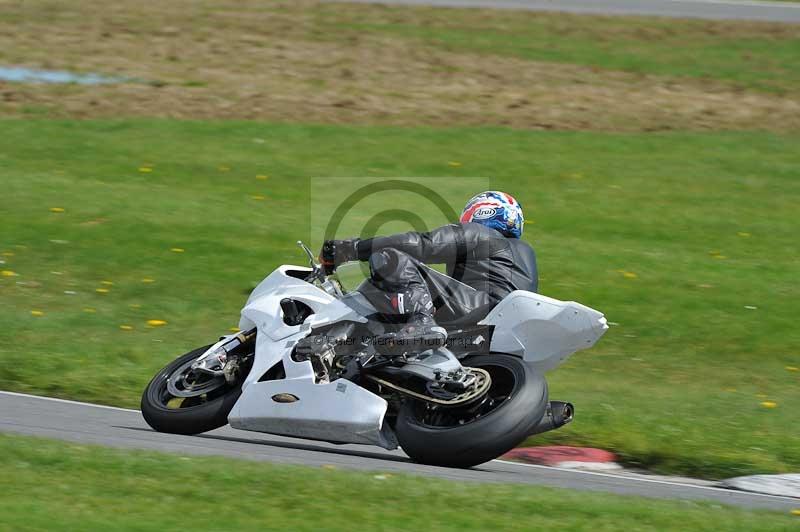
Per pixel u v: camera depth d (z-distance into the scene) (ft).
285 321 82.07
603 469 89.81
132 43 291.99
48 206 168.66
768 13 376.07
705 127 249.34
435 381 75.61
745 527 61.72
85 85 251.19
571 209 184.96
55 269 143.54
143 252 151.43
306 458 77.25
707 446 94.38
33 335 118.42
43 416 88.89
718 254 167.94
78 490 59.82
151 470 64.28
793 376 122.11
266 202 177.88
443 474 72.43
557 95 268.82
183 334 124.67
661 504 66.39
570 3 378.12
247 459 70.08
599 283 150.00
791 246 174.40
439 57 296.51
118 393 102.94
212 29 311.68
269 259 151.94
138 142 208.03
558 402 78.28
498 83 275.80
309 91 257.96
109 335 121.90
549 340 77.71
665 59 308.81
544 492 66.59
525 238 168.55
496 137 226.38
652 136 236.22
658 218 183.73
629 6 379.14
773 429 101.71
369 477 65.62
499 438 72.33
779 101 274.57
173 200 176.14
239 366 84.17
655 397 110.73
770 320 140.36
